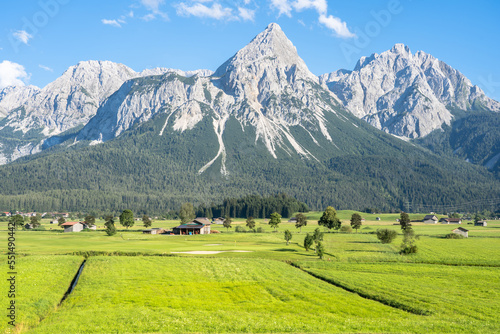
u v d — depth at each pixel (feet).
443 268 276.82
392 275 250.57
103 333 138.82
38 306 174.40
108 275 241.35
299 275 250.16
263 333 139.13
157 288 209.05
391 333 137.28
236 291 205.77
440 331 140.15
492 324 148.77
